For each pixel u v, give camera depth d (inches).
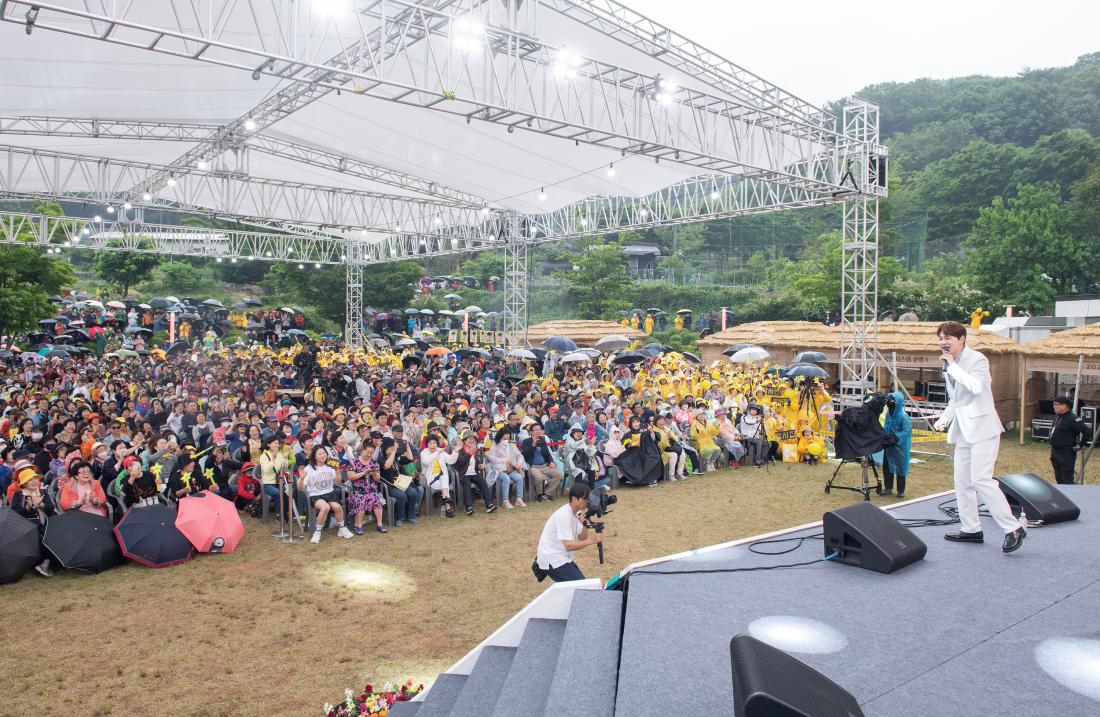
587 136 550.6
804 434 602.2
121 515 354.6
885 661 130.6
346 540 373.1
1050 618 150.0
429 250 1272.1
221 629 262.1
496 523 408.2
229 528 348.5
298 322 1684.3
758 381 728.3
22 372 729.6
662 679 124.5
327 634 258.7
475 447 430.0
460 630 262.7
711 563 191.6
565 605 177.9
